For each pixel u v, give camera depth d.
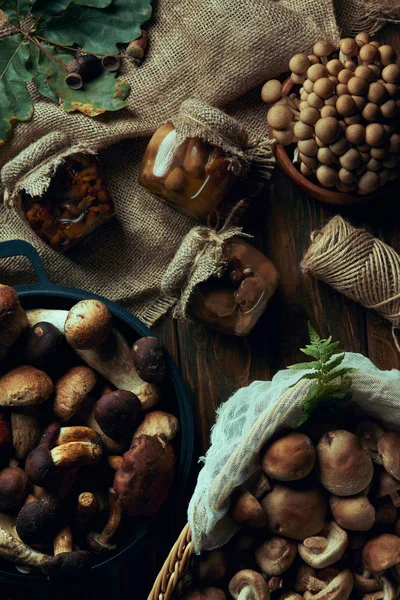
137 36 0.96
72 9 0.96
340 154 0.92
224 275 0.95
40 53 0.96
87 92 0.97
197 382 1.01
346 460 0.85
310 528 0.85
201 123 0.92
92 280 1.01
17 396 0.89
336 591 0.85
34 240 1.00
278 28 0.96
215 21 0.96
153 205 1.00
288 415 0.85
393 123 0.92
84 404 0.92
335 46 0.98
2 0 0.95
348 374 0.87
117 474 0.89
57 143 0.94
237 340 1.01
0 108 0.96
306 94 0.93
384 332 1.01
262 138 1.00
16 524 0.89
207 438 1.00
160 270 1.01
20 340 0.91
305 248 1.01
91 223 0.97
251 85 0.99
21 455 0.91
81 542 0.92
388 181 0.95
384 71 0.92
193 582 0.88
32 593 0.99
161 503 0.90
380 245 0.94
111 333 0.93
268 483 0.86
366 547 0.87
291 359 1.01
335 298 1.01
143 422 0.92
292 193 1.01
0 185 0.99
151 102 0.98
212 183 0.94
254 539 0.88
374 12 1.00
